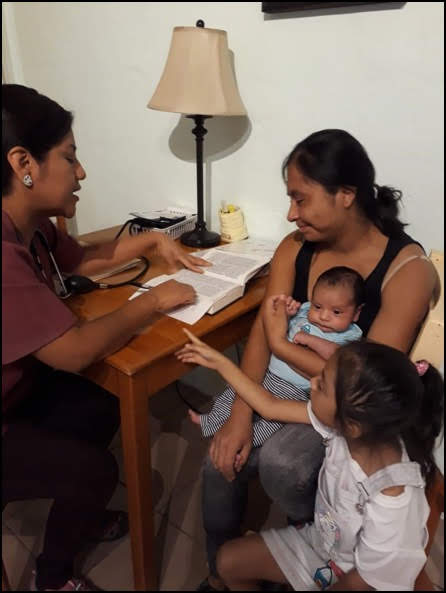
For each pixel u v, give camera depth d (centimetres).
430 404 92
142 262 134
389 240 103
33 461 92
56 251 118
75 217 209
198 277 119
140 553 108
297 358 100
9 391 91
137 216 156
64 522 102
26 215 89
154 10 149
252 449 106
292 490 98
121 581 117
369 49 113
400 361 81
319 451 99
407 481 81
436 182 114
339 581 90
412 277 96
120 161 182
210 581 111
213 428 112
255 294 120
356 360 81
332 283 101
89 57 172
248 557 99
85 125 186
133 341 97
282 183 140
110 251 128
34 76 196
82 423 110
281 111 133
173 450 156
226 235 149
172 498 139
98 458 98
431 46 105
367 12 111
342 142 93
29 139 81
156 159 170
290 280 114
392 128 116
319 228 98
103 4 160
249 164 146
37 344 81
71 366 86
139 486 102
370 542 83
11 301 77
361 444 85
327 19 117
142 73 160
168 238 131
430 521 99
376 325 97
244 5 130
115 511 128
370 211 101
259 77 134
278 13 124
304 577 94
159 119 162
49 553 106
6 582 106
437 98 108
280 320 106
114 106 173
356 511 87
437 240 118
